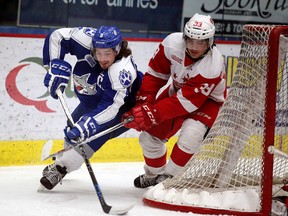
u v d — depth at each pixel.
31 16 12.60
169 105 9.53
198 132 9.84
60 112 12.59
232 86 9.49
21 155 12.33
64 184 10.80
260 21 14.39
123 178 11.51
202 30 9.20
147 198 9.52
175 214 9.12
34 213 8.99
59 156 9.97
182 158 9.90
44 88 12.44
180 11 13.78
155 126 10.07
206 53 9.51
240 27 14.22
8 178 11.07
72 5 12.92
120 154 12.96
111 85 9.36
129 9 13.39
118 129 10.07
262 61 9.19
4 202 9.48
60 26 12.90
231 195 9.15
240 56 9.47
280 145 10.05
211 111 9.95
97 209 9.27
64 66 9.84
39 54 12.37
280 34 8.80
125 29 13.44
